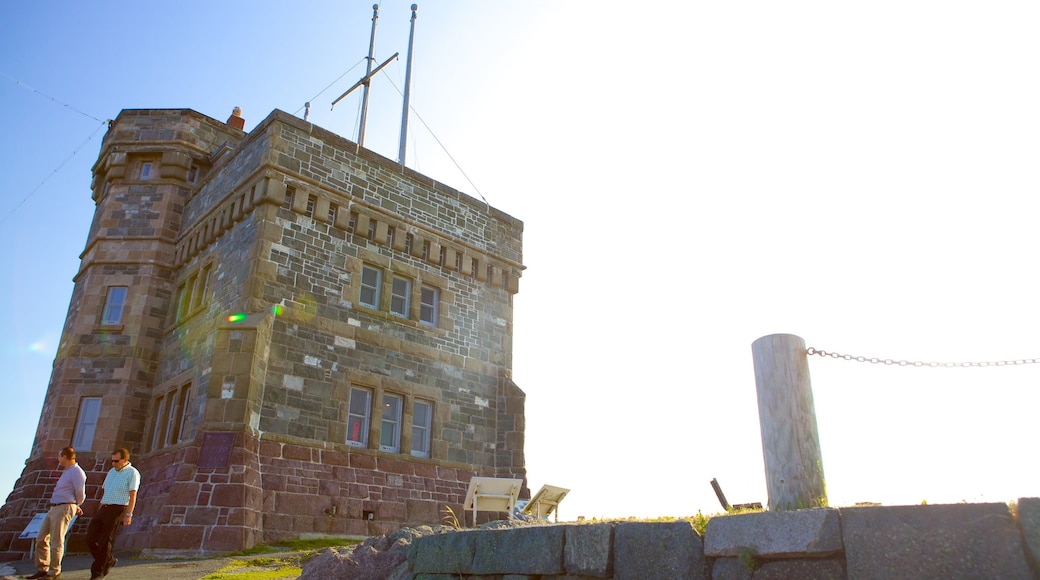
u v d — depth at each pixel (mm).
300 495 16016
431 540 7988
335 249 19078
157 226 22000
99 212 23156
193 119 23562
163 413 18969
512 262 23406
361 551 8898
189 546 13953
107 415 19609
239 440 15305
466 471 19734
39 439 20172
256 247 17656
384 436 18625
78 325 20766
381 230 20141
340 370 17969
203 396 16859
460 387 20500
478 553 7316
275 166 18469
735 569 5152
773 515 5039
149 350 20578
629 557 5891
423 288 21078
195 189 22281
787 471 5836
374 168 20750
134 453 19453
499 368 21781
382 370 18844
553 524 6809
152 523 15570
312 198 19062
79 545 18031
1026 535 4055
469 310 21719
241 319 16812
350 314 18750
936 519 4359
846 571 4637
